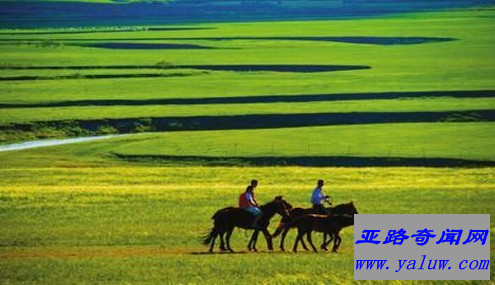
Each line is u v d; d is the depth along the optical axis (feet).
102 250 141.38
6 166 244.42
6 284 117.19
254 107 331.98
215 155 251.19
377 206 176.14
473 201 181.98
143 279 119.14
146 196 186.50
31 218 165.89
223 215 138.82
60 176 217.97
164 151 256.93
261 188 196.85
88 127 306.35
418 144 264.93
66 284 117.08
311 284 115.85
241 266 125.70
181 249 142.51
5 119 307.78
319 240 151.12
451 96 366.02
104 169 229.86
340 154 249.75
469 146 261.24
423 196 186.91
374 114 318.04
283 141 270.26
